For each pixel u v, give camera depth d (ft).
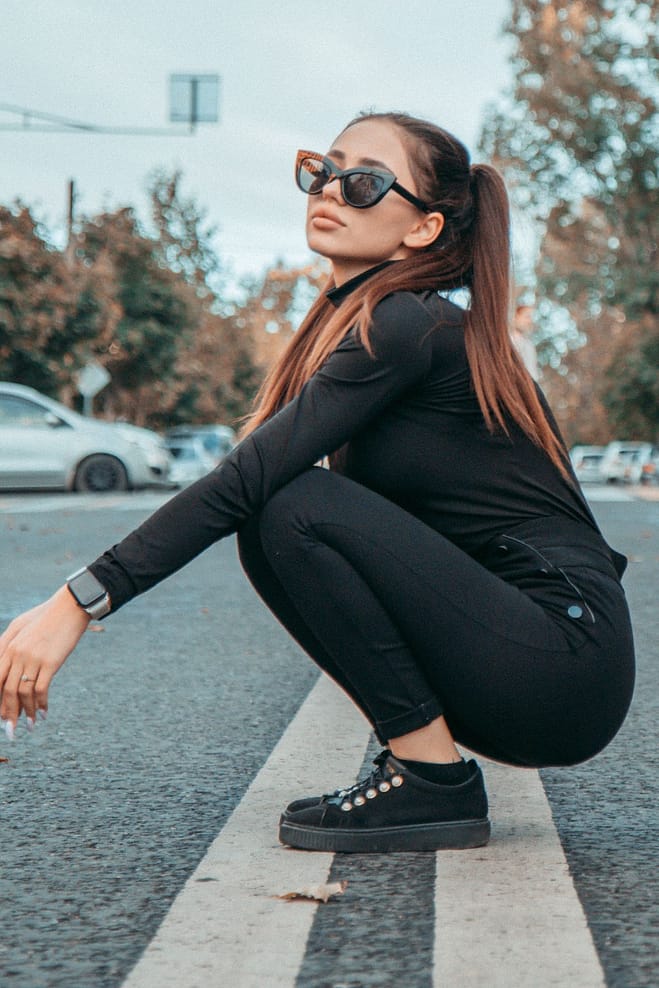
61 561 28.07
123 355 125.08
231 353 181.98
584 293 116.67
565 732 7.66
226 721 12.31
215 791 9.62
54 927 6.70
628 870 7.62
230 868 7.66
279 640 17.57
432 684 7.79
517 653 7.48
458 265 8.04
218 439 103.60
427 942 6.43
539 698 7.54
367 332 7.61
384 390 7.62
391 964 6.15
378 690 7.77
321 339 7.89
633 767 10.43
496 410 7.68
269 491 7.52
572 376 201.87
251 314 220.64
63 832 8.50
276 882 7.39
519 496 7.83
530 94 114.73
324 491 7.56
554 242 119.34
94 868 7.72
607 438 200.95
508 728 7.66
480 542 7.88
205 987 5.89
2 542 32.63
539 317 129.80
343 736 11.55
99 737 11.58
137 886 7.37
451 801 7.98
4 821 8.79
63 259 96.68
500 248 8.11
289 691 13.92
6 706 7.29
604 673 7.61
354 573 7.55
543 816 8.86
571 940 6.46
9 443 57.36
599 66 113.80
